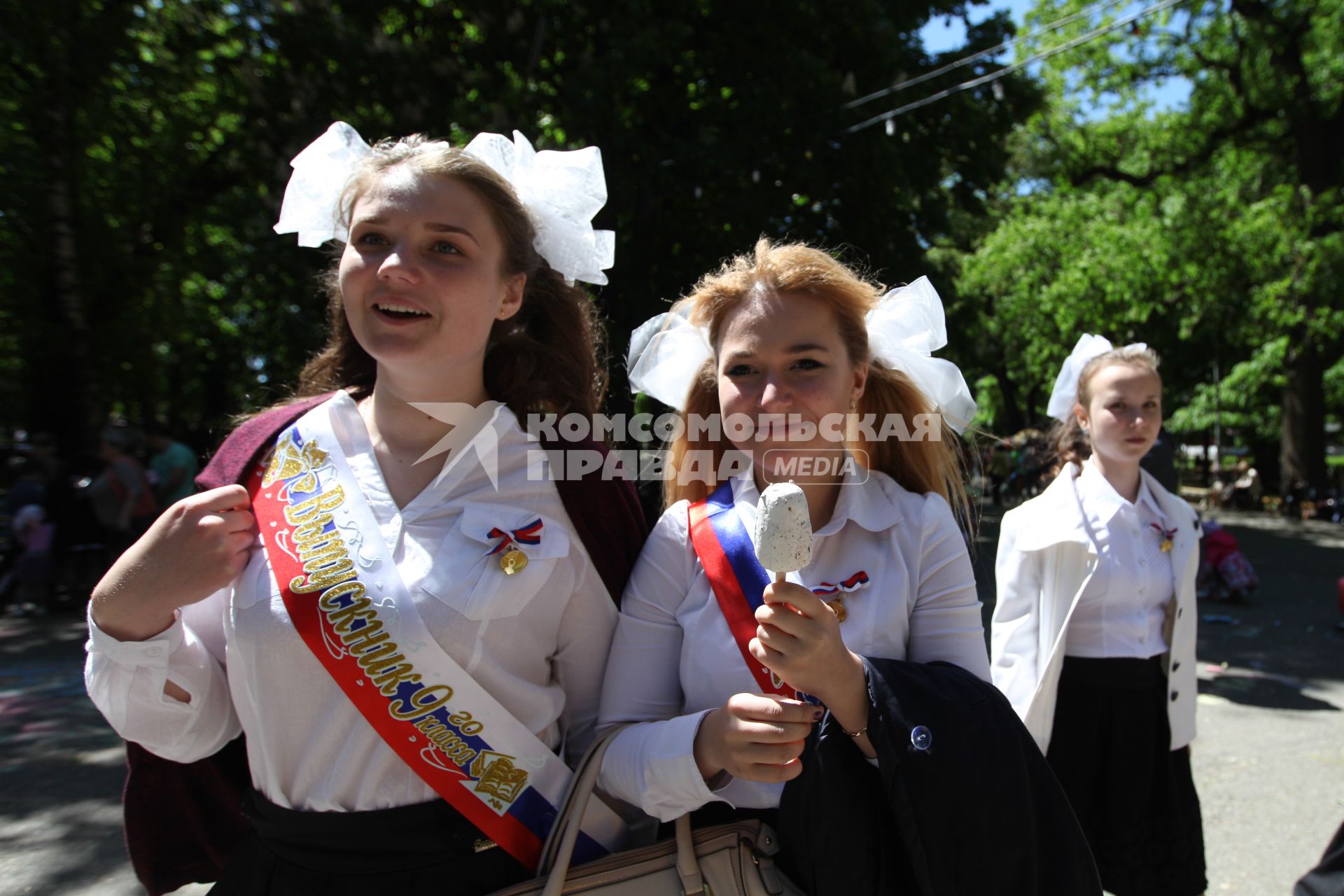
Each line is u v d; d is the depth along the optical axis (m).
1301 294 17.06
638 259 10.21
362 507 1.31
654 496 1.95
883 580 1.43
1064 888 1.23
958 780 1.18
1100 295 18.55
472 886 1.31
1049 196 21.02
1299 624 7.61
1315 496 18.75
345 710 1.27
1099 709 2.41
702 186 10.16
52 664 6.11
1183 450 32.72
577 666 1.49
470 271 1.32
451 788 1.28
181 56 10.71
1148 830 2.39
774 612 1.18
